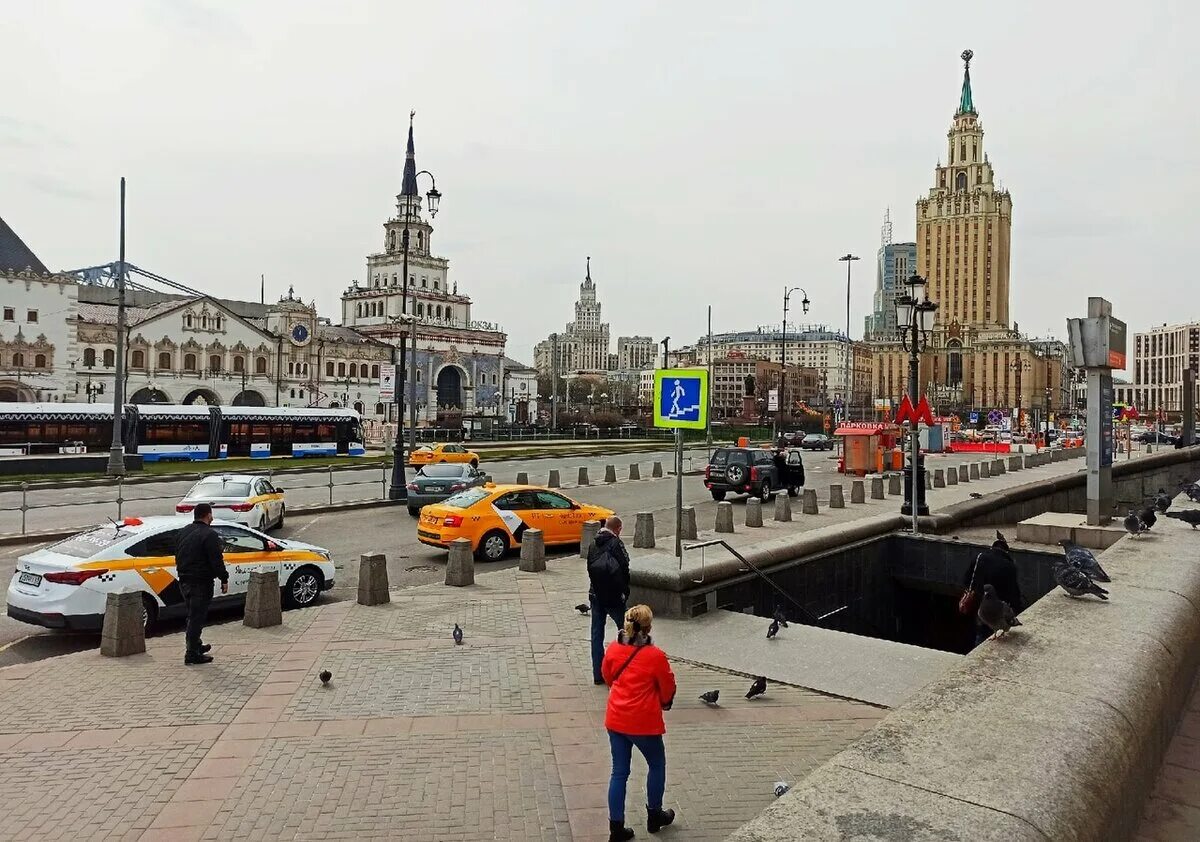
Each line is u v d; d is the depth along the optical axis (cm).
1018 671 463
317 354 11138
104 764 672
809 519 2198
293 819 582
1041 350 17125
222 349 10081
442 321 13238
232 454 5144
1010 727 381
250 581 1101
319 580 1321
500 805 604
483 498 1723
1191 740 509
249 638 1041
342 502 2692
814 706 805
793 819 300
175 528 1178
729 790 624
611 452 6109
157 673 903
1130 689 437
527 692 850
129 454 4378
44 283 8444
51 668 919
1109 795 336
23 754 691
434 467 2531
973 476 3619
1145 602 623
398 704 812
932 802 310
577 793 624
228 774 654
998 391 14875
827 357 17488
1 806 600
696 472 4234
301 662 945
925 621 1972
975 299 15550
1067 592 643
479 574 1491
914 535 1844
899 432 4491
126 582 1105
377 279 13325
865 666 925
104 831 565
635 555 1555
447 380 13000
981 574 1055
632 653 562
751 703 811
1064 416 14750
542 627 1106
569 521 1805
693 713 784
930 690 437
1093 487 1733
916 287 2031
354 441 5738
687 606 1125
